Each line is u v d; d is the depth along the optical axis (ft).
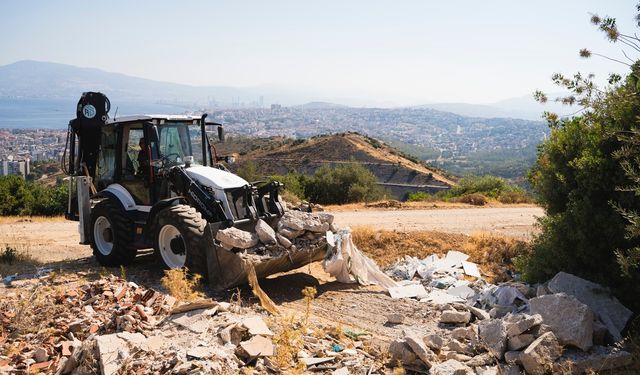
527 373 17.11
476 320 22.66
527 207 67.05
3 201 71.51
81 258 35.96
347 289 28.09
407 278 31.55
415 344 17.57
